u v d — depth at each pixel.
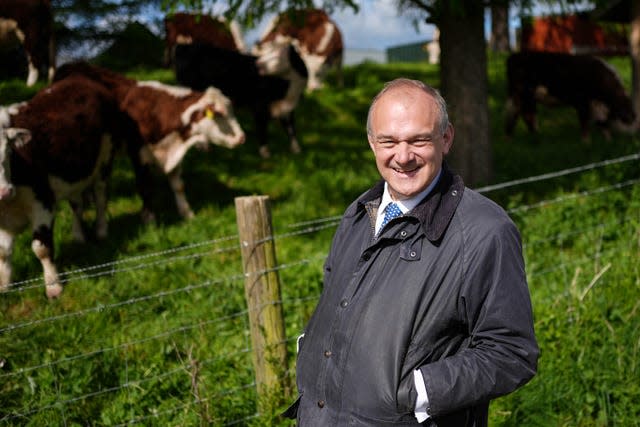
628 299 4.19
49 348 3.94
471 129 7.00
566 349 3.59
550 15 6.77
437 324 1.78
